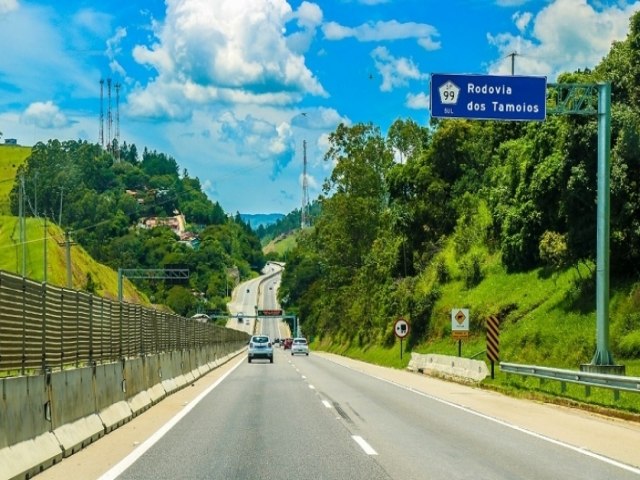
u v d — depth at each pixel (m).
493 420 18.41
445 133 67.75
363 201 87.38
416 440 14.65
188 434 15.35
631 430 16.75
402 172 71.19
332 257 94.12
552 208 39.72
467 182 66.19
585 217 33.56
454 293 54.38
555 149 41.22
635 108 32.66
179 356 31.16
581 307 35.09
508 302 43.50
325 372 41.91
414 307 57.41
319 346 119.56
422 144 87.44
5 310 11.38
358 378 36.12
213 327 56.88
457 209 65.62
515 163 49.75
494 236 53.28
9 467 9.69
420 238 68.88
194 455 12.61
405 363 51.84
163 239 163.38
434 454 12.89
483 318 45.56
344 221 88.88
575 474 11.20
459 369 34.25
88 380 14.85
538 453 13.21
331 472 11.11
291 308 172.00
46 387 12.00
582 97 24.30
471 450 13.44
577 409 21.36
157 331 29.22
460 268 56.06
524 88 23.77
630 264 33.75
